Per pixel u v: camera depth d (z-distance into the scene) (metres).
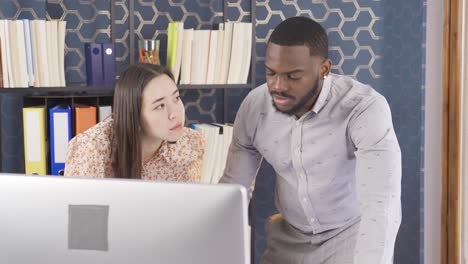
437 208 3.11
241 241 0.91
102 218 0.93
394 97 3.34
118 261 0.93
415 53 3.10
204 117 3.28
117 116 1.76
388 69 3.37
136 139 1.75
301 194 1.86
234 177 1.96
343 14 3.36
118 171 1.79
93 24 3.12
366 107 1.69
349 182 1.84
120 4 3.15
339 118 1.73
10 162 3.07
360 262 1.50
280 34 1.59
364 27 3.37
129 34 2.96
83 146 1.77
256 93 1.88
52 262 0.96
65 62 3.11
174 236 0.92
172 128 1.77
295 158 1.82
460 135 2.95
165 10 3.19
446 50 2.98
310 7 3.33
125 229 0.93
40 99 2.92
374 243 1.49
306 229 1.92
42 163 2.71
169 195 0.92
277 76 1.60
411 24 3.13
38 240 0.95
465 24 2.90
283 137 1.82
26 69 2.72
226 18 3.21
